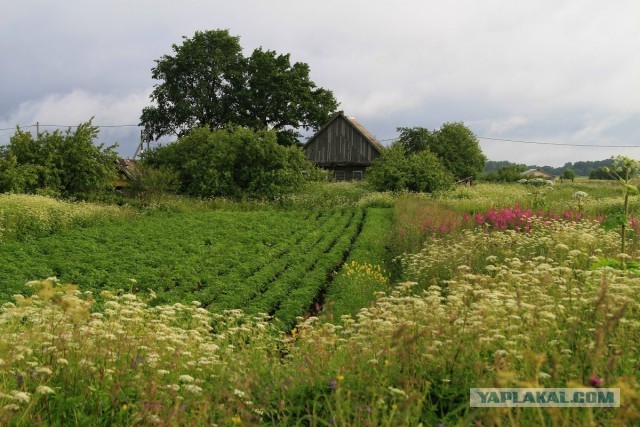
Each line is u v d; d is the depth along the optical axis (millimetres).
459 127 64750
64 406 5062
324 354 6352
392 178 39875
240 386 5488
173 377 5816
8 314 6668
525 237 14781
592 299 6332
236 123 56375
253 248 19562
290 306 12039
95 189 34906
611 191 39031
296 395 5523
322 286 14695
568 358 5191
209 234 22391
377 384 5238
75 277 13812
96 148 34781
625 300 6121
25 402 5020
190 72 56875
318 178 42031
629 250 11891
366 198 37188
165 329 7062
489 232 19188
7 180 30672
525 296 7199
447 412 5047
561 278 8047
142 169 35750
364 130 58781
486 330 5844
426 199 35781
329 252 19141
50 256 16484
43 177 32844
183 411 4793
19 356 5277
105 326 6809
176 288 13656
